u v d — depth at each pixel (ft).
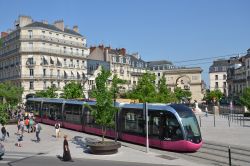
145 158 65.41
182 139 70.38
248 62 271.90
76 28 275.59
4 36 264.93
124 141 88.89
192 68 353.51
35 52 237.45
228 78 342.44
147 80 130.93
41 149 77.30
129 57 327.26
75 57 261.65
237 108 215.31
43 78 239.09
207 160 63.52
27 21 246.88
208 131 106.11
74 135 100.53
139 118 81.51
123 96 146.51
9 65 257.14
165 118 74.28
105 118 71.92
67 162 63.00
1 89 170.30
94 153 70.49
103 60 294.87
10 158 67.26
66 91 176.76
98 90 73.41
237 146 77.30
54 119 126.21
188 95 297.74
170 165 58.75
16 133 106.01
